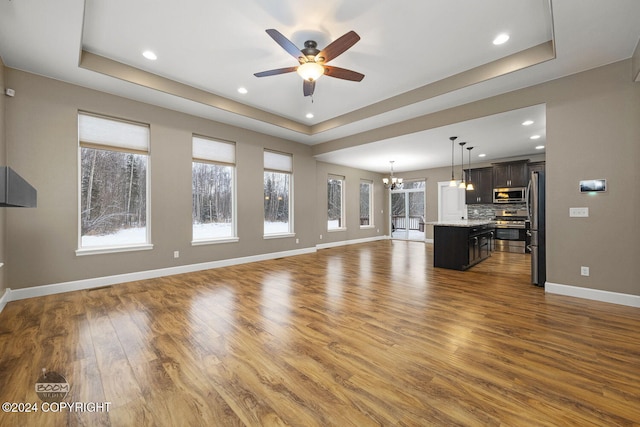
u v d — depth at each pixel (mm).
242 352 2076
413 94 4121
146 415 1448
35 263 3350
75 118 3605
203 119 4871
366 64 3420
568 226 3336
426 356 2016
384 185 10188
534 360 1953
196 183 4887
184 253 4652
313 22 2676
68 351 2082
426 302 3176
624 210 3012
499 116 3988
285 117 5391
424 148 6141
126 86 3666
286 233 6344
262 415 1449
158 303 3148
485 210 7777
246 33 2855
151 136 4266
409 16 2588
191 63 3453
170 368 1868
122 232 4098
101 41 3006
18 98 3230
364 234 9297
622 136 3008
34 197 1400
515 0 2383
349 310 2930
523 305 3051
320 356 2021
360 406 1513
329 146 6457
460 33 2838
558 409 1479
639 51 2713
